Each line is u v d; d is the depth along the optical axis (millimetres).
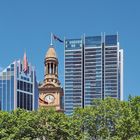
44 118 125438
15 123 124375
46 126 124812
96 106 131125
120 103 129375
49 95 171375
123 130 122625
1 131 120688
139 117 126188
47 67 176875
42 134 124562
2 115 124562
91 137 128250
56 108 169500
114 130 126688
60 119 125688
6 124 123875
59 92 171125
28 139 120500
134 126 122375
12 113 128000
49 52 178625
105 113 128125
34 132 123625
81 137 124750
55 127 124188
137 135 122812
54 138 124438
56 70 177125
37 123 125250
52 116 125125
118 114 127688
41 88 172000
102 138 127188
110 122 127875
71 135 124188
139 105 127875
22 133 122688
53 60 177000
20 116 125062
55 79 175375
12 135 120188
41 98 171625
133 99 130000
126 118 122562
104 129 126750
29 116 124625
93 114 128500
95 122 128375
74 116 129875
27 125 123438
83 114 129250
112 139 123500
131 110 127688
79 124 127125
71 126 125750
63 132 124000
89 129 128125
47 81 174625
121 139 122875
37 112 127000
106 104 129250
